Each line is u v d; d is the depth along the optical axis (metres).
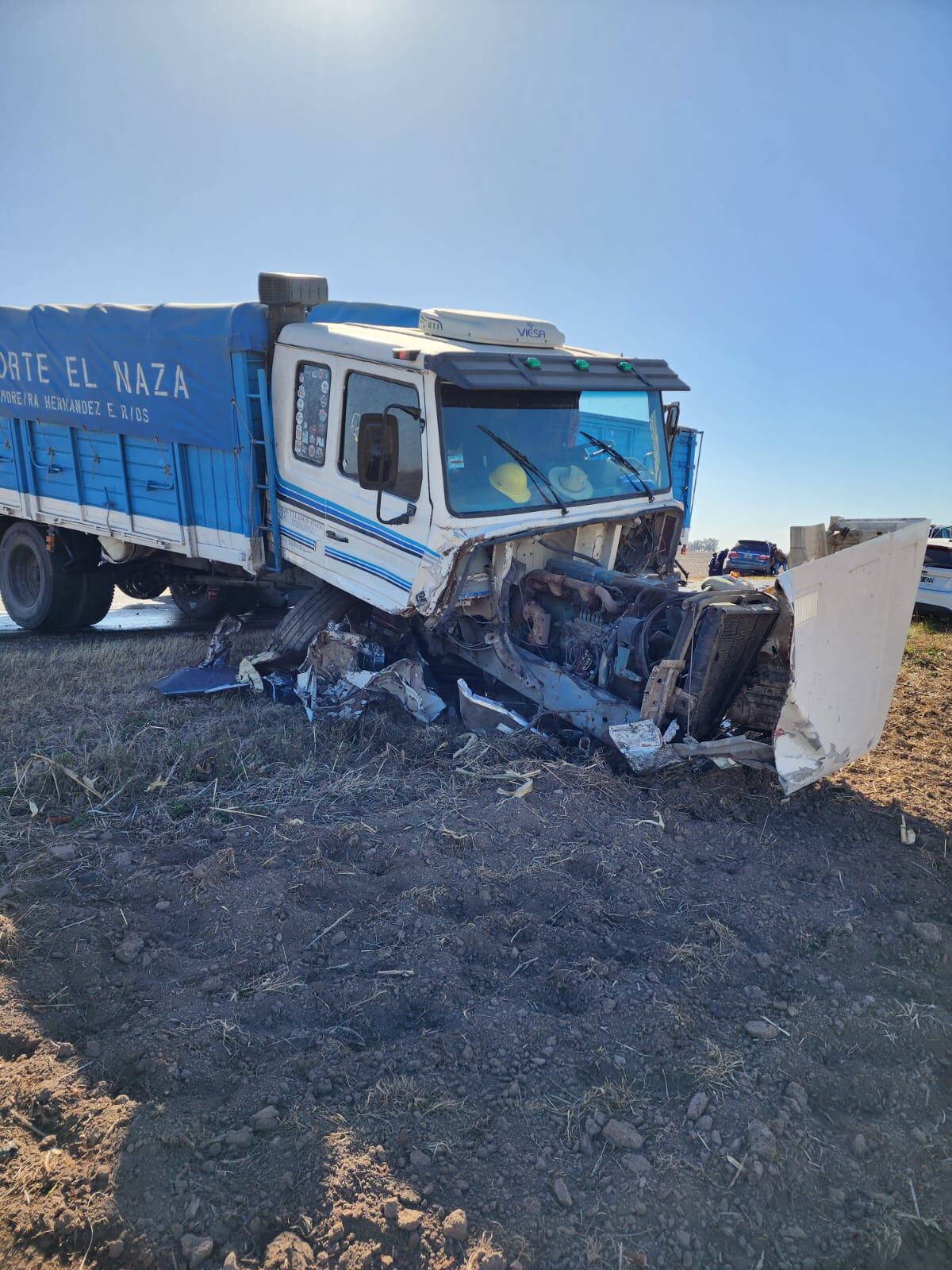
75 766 5.18
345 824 4.59
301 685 6.44
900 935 3.76
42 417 8.48
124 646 8.45
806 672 4.52
